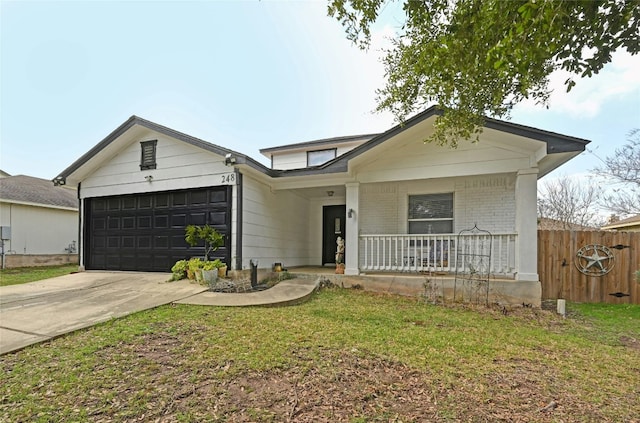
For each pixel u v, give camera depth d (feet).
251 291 21.47
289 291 21.54
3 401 7.86
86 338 12.16
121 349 11.12
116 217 30.19
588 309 21.29
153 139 28.48
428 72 11.21
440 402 8.31
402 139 23.94
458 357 11.45
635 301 23.32
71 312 15.65
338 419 7.41
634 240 23.71
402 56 13.64
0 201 41.75
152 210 28.58
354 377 9.53
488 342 13.28
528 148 21.22
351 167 25.09
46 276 31.40
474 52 9.57
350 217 25.96
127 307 16.69
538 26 7.43
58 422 7.07
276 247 30.91
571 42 8.46
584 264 24.34
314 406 7.93
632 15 7.58
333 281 25.90
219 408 7.72
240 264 24.97
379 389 8.87
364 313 17.40
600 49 8.49
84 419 7.18
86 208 31.24
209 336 12.52
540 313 19.57
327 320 15.55
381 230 29.43
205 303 17.78
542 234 25.05
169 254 27.55
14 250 43.32
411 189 28.76
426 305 20.47
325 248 37.68
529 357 11.77
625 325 17.20
